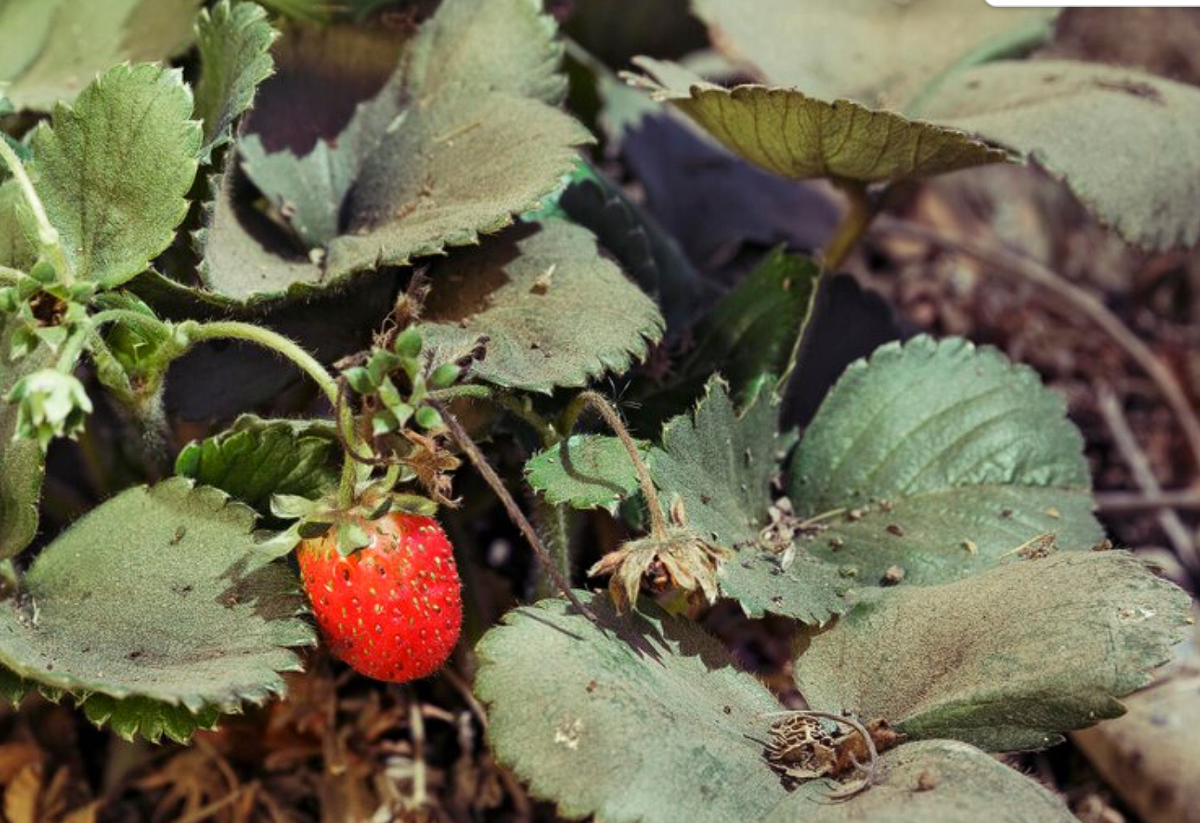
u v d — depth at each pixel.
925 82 0.48
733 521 0.39
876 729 0.37
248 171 0.42
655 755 0.35
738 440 0.40
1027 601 0.38
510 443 0.45
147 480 0.43
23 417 0.34
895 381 0.43
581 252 0.41
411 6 0.45
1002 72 0.47
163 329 0.38
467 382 0.38
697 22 0.54
